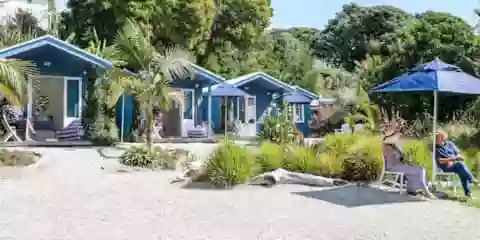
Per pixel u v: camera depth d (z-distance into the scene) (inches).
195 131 943.7
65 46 798.5
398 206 352.5
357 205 353.7
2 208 328.2
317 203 360.8
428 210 339.3
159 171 521.7
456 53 978.7
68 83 844.6
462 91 366.9
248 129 1043.9
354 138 525.3
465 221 307.0
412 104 1003.3
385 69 1096.8
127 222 295.0
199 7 1286.9
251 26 1512.1
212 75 966.4
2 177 459.8
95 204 347.3
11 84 521.0
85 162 573.6
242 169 440.1
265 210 334.6
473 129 760.3
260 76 1064.8
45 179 455.8
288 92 1119.0
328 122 1165.7
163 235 265.9
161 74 616.4
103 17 1259.2
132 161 550.3
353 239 263.1
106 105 832.9
